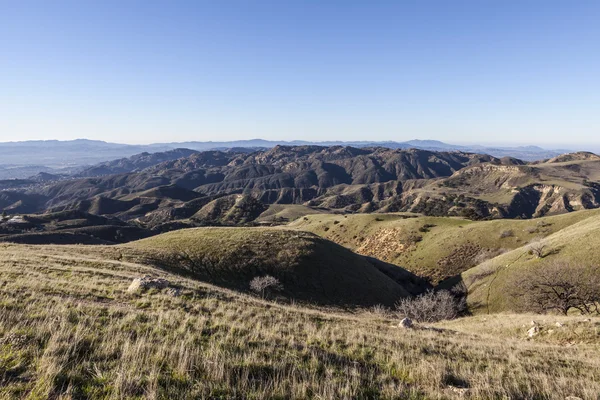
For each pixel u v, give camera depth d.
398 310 40.09
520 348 13.10
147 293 14.19
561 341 16.25
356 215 136.25
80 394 5.12
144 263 34.28
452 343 12.97
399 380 7.75
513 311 40.84
